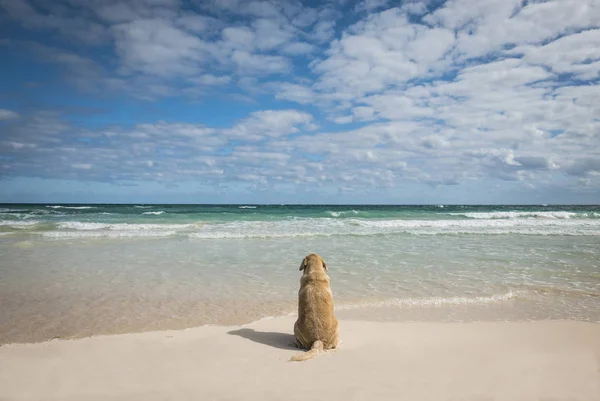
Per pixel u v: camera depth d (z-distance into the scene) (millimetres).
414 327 6164
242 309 7535
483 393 3635
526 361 4559
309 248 15203
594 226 24734
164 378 3951
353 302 8000
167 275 10406
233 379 3920
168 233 19297
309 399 3434
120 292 8664
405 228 22766
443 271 11062
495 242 17188
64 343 5184
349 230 21406
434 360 4555
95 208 48438
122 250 14477
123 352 4797
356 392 3598
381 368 4262
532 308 7652
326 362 4453
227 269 11250
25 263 11883
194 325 6586
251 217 31281
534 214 35156
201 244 16156
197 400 3418
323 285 5273
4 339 5895
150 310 7395
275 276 10391
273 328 6191
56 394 3580
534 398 3553
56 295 8375
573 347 5148
